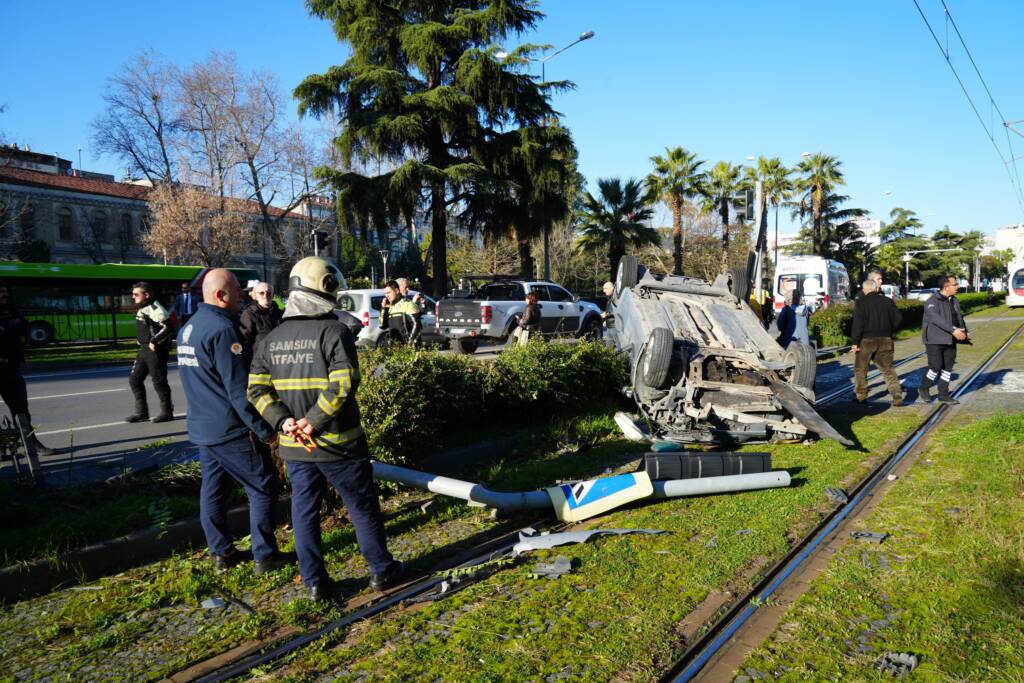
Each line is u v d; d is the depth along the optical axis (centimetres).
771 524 472
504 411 785
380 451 581
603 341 1081
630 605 355
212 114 3788
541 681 288
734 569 399
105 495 485
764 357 835
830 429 641
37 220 4375
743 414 710
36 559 393
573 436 773
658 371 761
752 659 305
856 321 959
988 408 902
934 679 283
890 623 334
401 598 379
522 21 3081
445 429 709
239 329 407
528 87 3062
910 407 930
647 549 433
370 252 4316
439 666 301
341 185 2956
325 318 373
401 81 2872
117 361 1909
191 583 395
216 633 344
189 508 476
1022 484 531
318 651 321
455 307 1627
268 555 414
